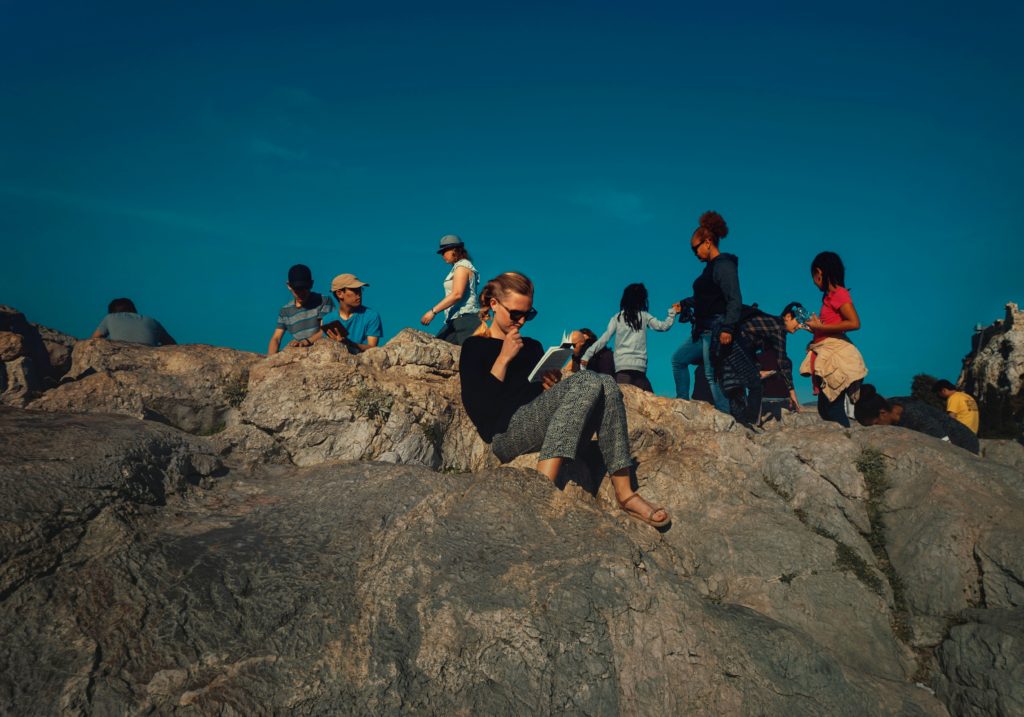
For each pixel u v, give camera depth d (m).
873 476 4.11
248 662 2.27
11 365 4.96
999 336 46.06
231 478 3.60
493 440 3.94
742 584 3.49
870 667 3.10
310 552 2.80
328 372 4.78
